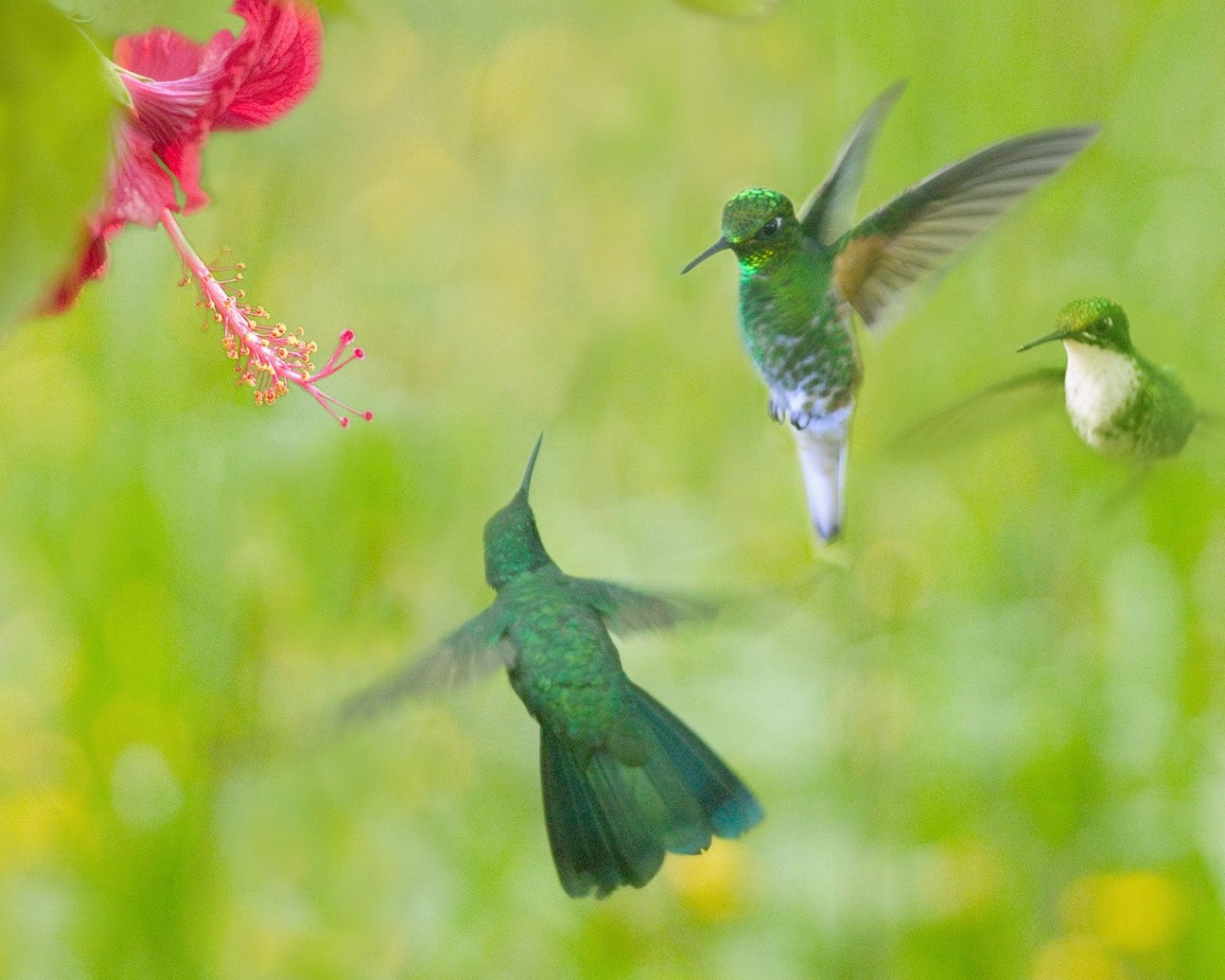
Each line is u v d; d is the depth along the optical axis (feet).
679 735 12.14
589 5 14.69
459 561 13.17
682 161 14.06
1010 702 12.94
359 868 12.95
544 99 14.64
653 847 12.11
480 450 13.30
